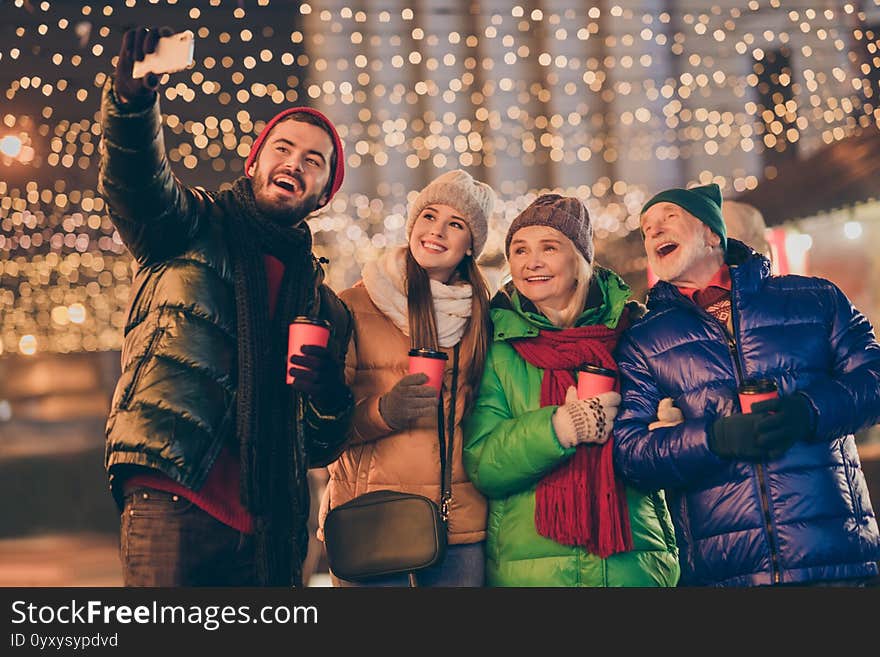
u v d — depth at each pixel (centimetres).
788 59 1176
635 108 1502
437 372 329
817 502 308
